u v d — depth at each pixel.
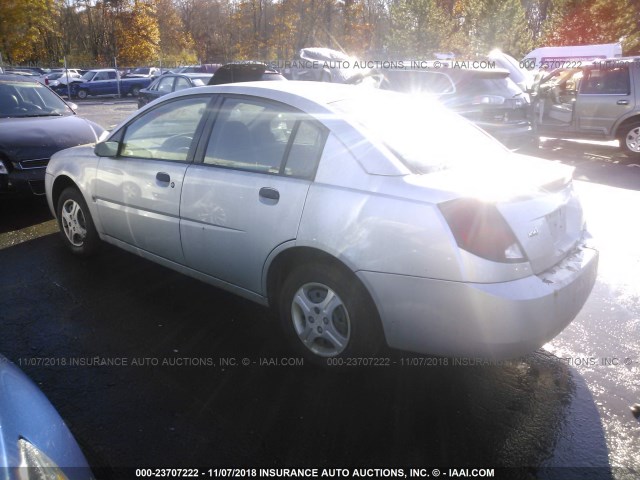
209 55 47.06
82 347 3.30
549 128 10.64
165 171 3.63
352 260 2.68
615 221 5.95
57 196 4.83
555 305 2.57
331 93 3.33
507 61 12.37
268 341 3.40
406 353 3.18
